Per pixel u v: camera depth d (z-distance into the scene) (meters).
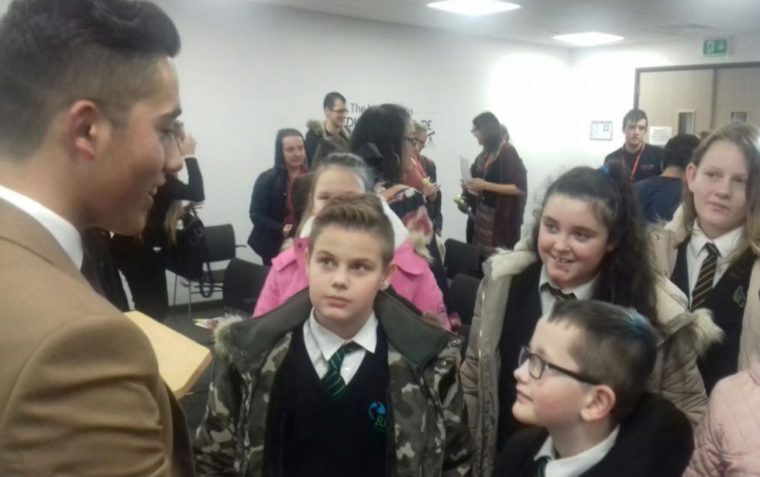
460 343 1.42
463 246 4.25
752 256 1.68
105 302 0.62
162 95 0.69
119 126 0.66
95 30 0.64
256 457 1.32
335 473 1.35
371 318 1.39
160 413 0.64
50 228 0.64
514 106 8.23
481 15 6.35
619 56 8.50
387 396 1.34
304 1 5.77
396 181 2.32
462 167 5.71
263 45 6.03
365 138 2.34
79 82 0.63
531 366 1.26
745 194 1.71
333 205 1.39
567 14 6.23
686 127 8.02
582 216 1.45
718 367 1.68
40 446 0.53
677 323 1.46
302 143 4.63
